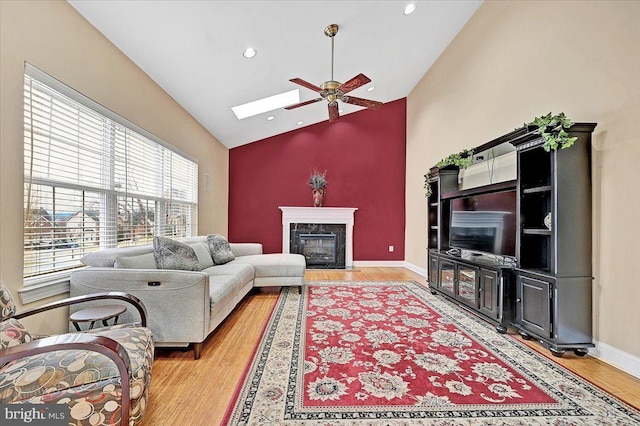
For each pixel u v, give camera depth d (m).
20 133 1.84
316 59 4.07
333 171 6.65
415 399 1.72
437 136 5.08
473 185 3.98
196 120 4.82
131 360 1.32
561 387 1.87
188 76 3.56
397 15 3.69
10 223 1.79
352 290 4.32
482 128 3.88
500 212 3.14
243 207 6.64
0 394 1.12
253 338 2.61
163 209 3.79
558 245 2.31
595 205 2.34
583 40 2.48
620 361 2.12
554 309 2.31
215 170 5.80
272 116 5.54
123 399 1.19
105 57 2.62
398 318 3.12
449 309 3.43
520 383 1.90
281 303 3.66
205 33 2.90
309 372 2.02
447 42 4.66
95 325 2.17
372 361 2.18
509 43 3.38
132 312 2.23
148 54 2.99
